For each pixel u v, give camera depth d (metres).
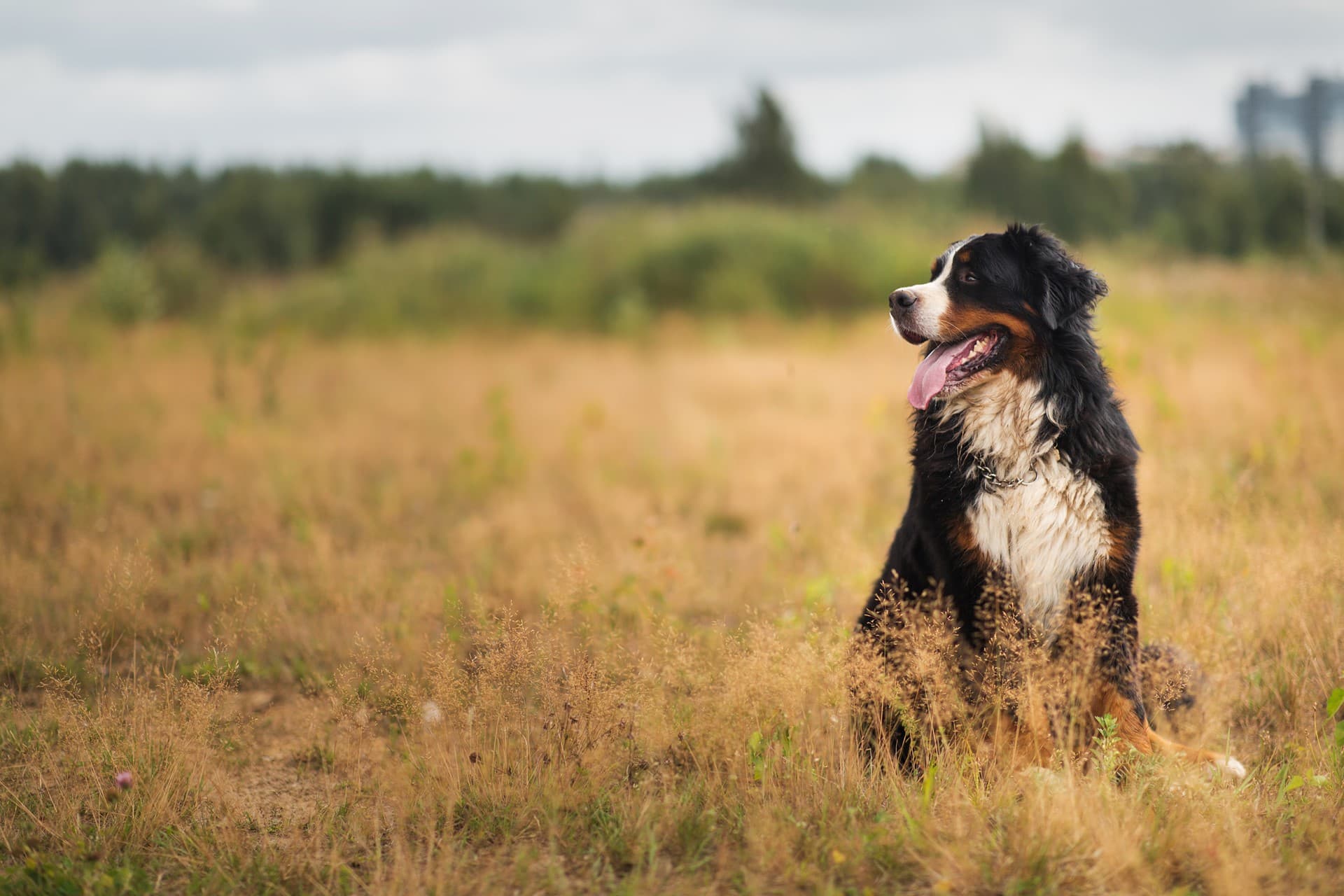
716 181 34.31
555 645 3.72
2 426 8.26
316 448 8.45
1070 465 3.57
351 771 3.57
